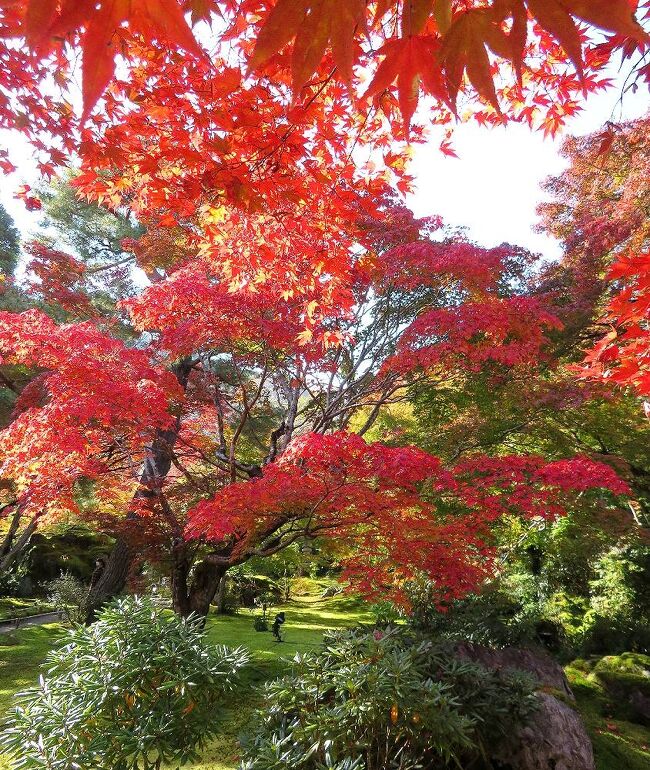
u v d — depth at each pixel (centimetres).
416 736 472
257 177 267
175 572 772
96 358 660
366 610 1599
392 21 125
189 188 265
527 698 584
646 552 1009
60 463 638
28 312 678
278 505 524
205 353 895
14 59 285
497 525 790
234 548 653
